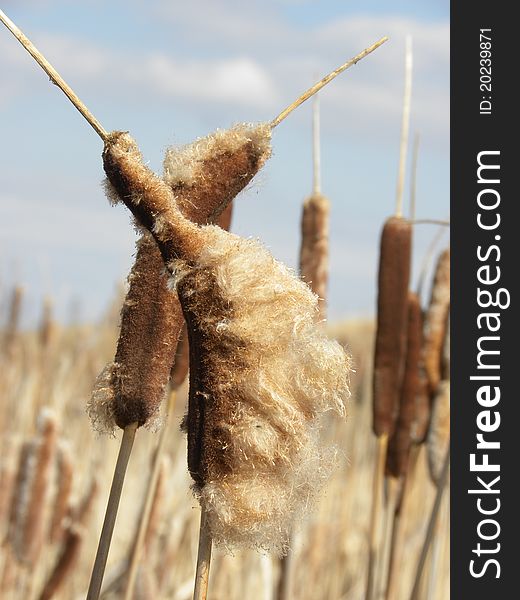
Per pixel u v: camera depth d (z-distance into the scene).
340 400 1.13
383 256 1.63
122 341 1.23
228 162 1.22
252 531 1.12
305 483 1.13
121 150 1.14
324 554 2.08
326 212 1.66
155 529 1.68
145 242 1.22
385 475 1.71
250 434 1.09
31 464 1.76
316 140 1.67
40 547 1.76
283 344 1.11
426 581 1.92
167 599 1.89
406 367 1.69
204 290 1.11
